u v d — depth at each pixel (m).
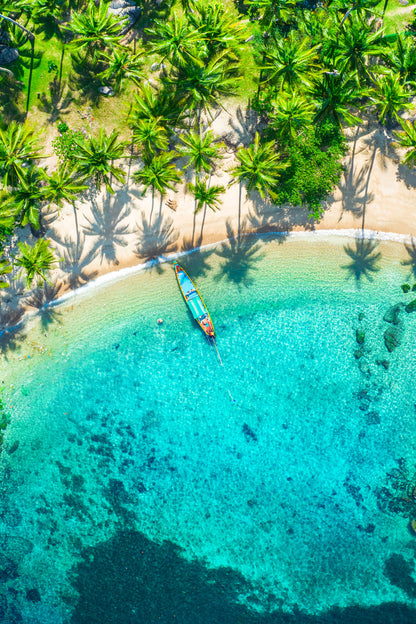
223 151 31.62
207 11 27.06
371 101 29.62
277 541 32.12
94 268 32.16
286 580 32.09
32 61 30.77
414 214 32.09
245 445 32.31
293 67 27.08
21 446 32.31
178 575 32.22
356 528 32.16
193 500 32.31
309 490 32.25
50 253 29.84
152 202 31.78
